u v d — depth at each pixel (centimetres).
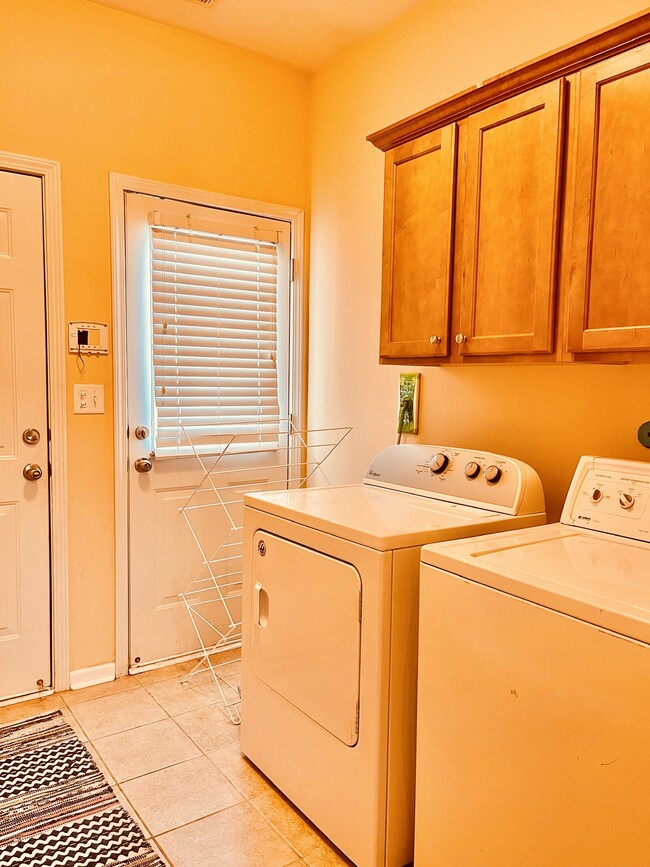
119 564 270
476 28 229
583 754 117
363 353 286
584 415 197
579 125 158
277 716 199
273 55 297
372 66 278
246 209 297
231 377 297
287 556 193
